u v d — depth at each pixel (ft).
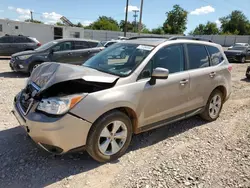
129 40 13.06
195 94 12.82
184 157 10.25
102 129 9.10
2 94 19.27
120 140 9.99
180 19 199.62
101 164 9.58
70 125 8.30
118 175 8.91
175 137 12.38
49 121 8.12
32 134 8.59
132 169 9.30
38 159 9.73
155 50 11.05
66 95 8.80
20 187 8.05
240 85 27.96
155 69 10.07
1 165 9.21
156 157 10.25
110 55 11.93
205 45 13.99
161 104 11.07
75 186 8.21
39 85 9.49
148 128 11.02
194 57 12.98
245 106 18.63
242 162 9.83
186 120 14.89
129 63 10.84
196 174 8.96
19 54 28.63
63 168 9.21
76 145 8.66
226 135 12.73
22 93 10.55
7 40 43.47
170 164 9.64
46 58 28.30
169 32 201.46
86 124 8.62
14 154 10.04
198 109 13.52
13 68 28.73
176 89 11.57
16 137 11.59
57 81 8.79
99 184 8.36
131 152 10.64
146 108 10.46
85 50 30.71
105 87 9.41
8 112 15.02
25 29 83.30
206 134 12.82
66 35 93.25
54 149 8.61
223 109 17.65
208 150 10.94
